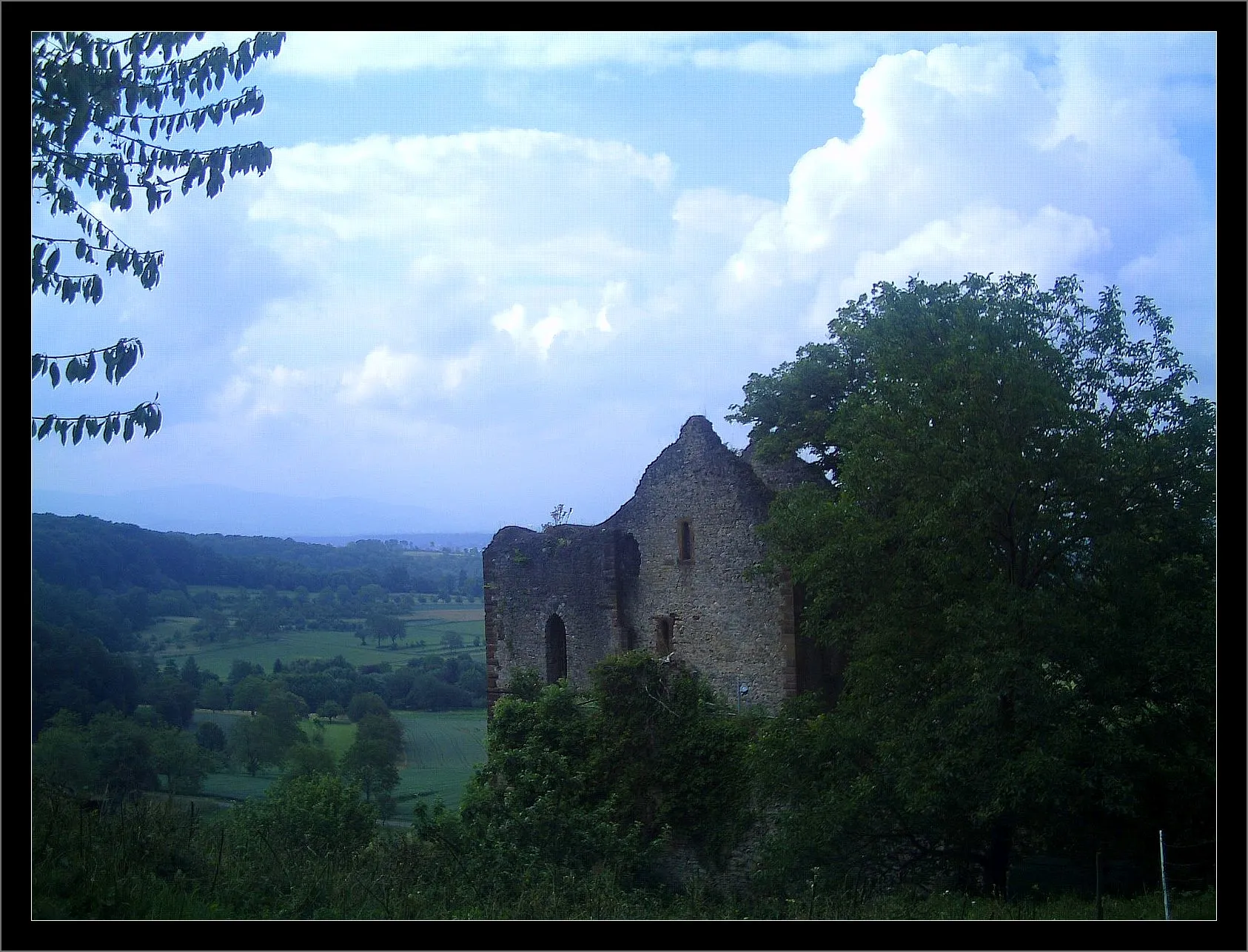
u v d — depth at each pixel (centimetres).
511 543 2895
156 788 2297
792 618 2462
